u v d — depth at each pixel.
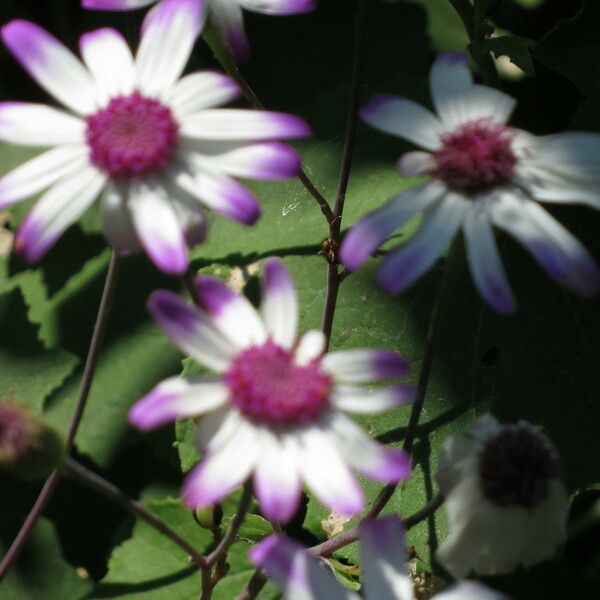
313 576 0.31
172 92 0.33
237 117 0.32
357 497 0.30
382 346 0.39
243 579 0.38
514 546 0.31
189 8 0.33
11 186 0.32
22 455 0.31
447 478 0.31
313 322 0.40
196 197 0.32
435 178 0.32
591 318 0.39
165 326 0.31
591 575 0.40
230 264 0.41
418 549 0.37
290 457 0.30
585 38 0.41
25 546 0.41
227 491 0.30
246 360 0.31
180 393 0.31
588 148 0.32
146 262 0.44
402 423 0.38
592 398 0.39
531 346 0.39
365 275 0.40
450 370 0.39
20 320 0.44
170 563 0.38
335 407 0.31
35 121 0.32
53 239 0.32
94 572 0.41
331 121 0.43
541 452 0.31
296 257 0.41
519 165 0.32
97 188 0.32
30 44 0.33
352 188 0.42
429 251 0.31
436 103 0.33
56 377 0.43
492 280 0.31
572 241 0.31
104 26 0.47
